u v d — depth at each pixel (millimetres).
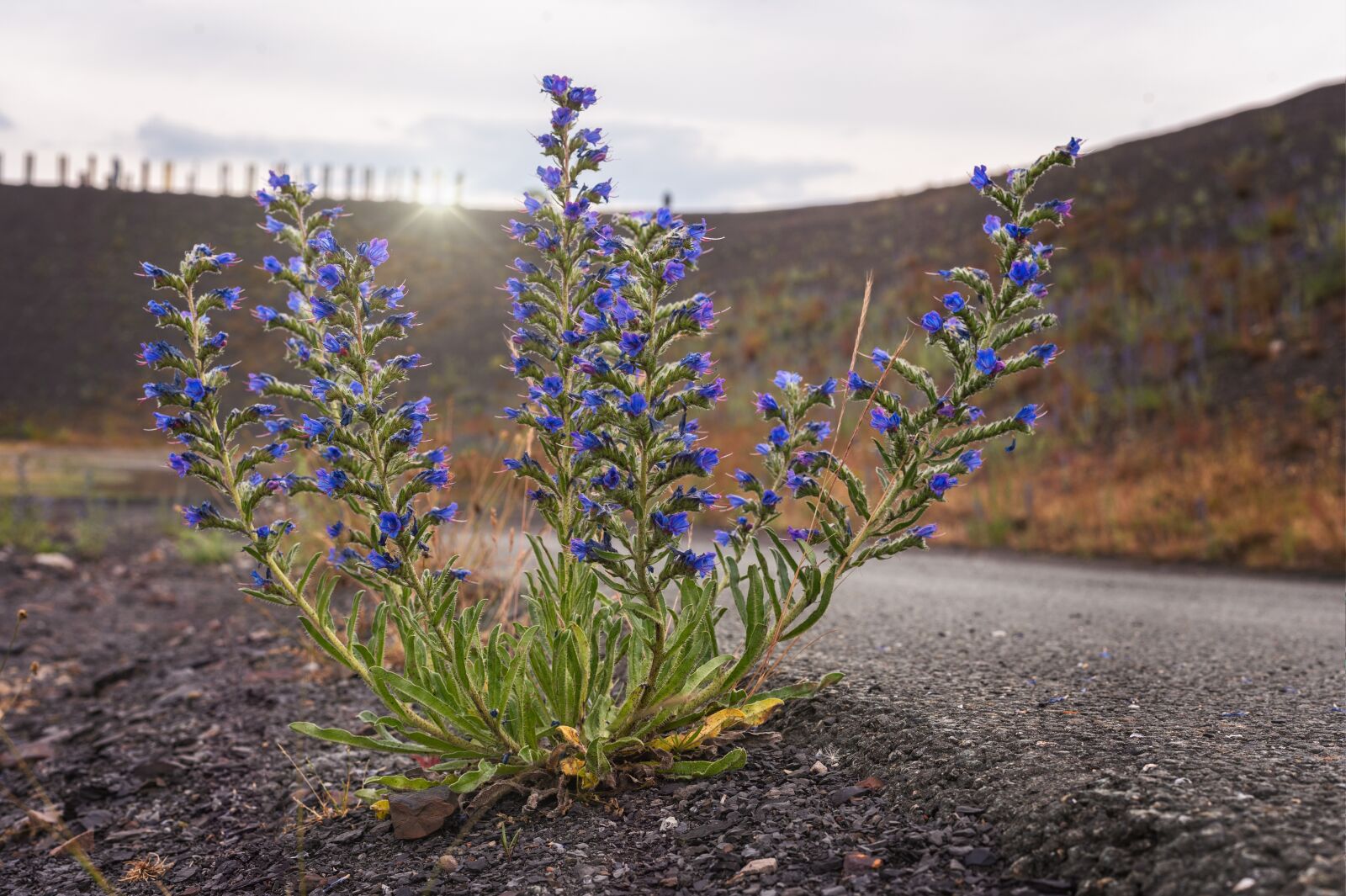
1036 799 2396
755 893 2287
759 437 16094
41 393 37781
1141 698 3379
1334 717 3076
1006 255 2850
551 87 3014
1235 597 7246
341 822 3213
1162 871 2012
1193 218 21891
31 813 3734
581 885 2449
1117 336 17188
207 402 2906
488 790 2982
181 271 2928
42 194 49812
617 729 3004
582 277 3074
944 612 5898
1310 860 1888
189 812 3680
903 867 2309
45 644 6930
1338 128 23219
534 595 3373
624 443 2855
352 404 2904
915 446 3004
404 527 2885
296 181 3096
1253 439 12555
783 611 3135
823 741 3137
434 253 44281
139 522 14336
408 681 2994
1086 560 10031
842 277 30891
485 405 28969
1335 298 15055
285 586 3025
